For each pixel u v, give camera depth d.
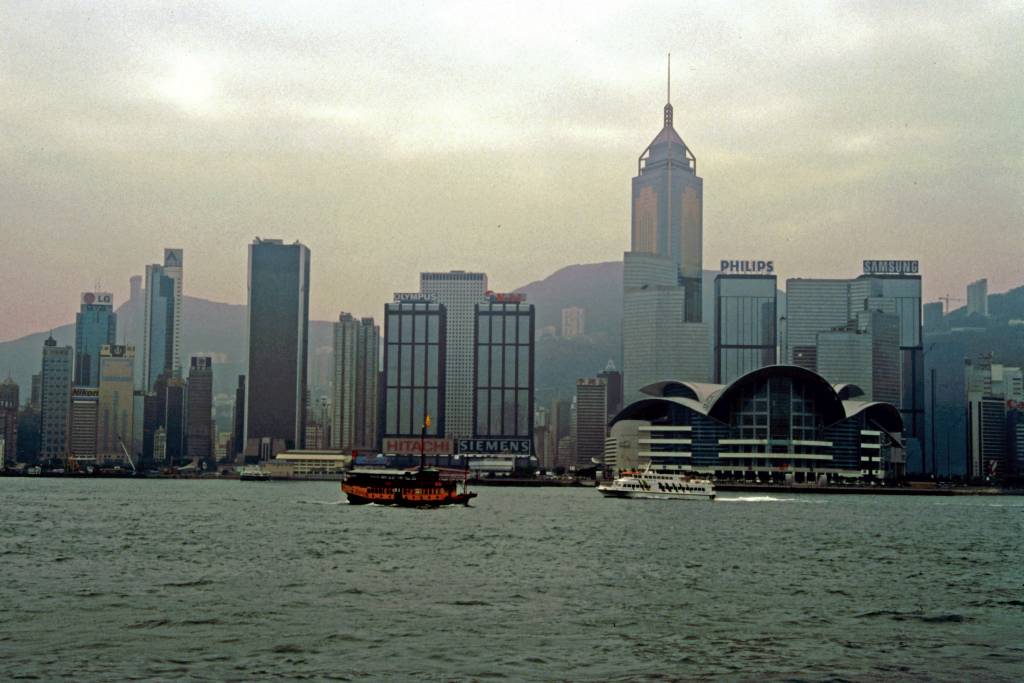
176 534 160.75
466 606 91.00
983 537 176.50
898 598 99.50
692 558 132.12
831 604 95.12
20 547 138.50
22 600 91.88
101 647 72.94
